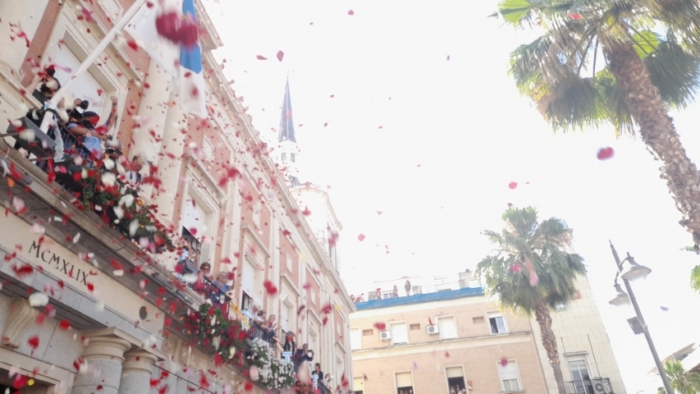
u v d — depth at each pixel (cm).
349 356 2278
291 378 1119
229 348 866
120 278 636
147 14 700
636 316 1085
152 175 814
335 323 2112
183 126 949
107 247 593
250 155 1411
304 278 1752
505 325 2836
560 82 1115
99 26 784
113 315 616
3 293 506
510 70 1210
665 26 1036
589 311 2709
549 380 2588
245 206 1302
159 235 680
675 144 868
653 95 920
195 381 825
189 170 1002
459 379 2738
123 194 633
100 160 608
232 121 1313
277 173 1588
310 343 1727
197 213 1048
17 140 498
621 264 1111
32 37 617
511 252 2042
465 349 2792
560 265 1928
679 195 841
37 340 523
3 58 552
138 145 841
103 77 800
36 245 523
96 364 586
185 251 895
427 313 2972
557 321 2717
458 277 3647
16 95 554
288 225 1692
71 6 736
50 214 530
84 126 641
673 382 2169
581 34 1055
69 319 573
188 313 760
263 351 1016
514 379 2650
